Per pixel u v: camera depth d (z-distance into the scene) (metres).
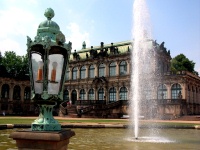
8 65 109.12
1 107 93.19
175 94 75.44
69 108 78.31
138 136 24.20
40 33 6.44
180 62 114.00
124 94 85.38
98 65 92.56
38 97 6.11
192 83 79.88
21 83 100.25
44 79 6.06
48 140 5.63
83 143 18.11
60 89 6.39
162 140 21.25
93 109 75.00
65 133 6.08
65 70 6.45
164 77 77.31
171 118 66.69
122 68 87.00
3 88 96.44
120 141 19.94
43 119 6.17
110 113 76.62
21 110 98.94
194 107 80.12
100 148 15.77
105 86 89.19
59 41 6.12
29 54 6.25
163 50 84.31
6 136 21.17
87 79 94.50
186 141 20.75
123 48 88.94
